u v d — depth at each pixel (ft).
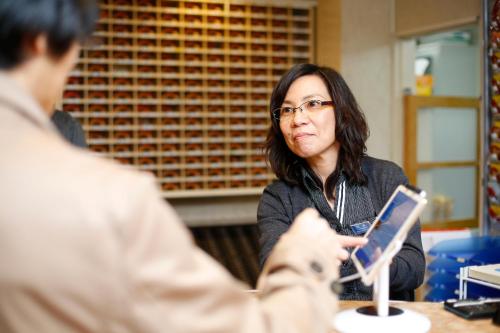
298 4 13.93
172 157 13.69
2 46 1.93
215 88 13.58
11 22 1.90
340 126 5.80
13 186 1.80
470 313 4.33
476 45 17.58
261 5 13.65
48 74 2.06
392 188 5.89
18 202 1.78
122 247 1.80
